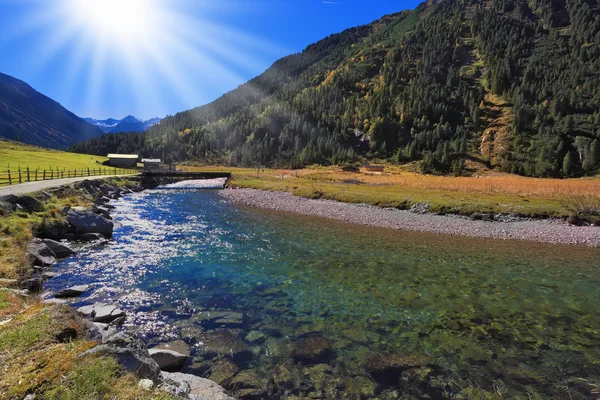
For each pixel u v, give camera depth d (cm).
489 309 1437
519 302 1527
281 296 1530
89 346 707
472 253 2473
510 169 14475
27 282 1405
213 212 4269
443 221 3622
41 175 5094
